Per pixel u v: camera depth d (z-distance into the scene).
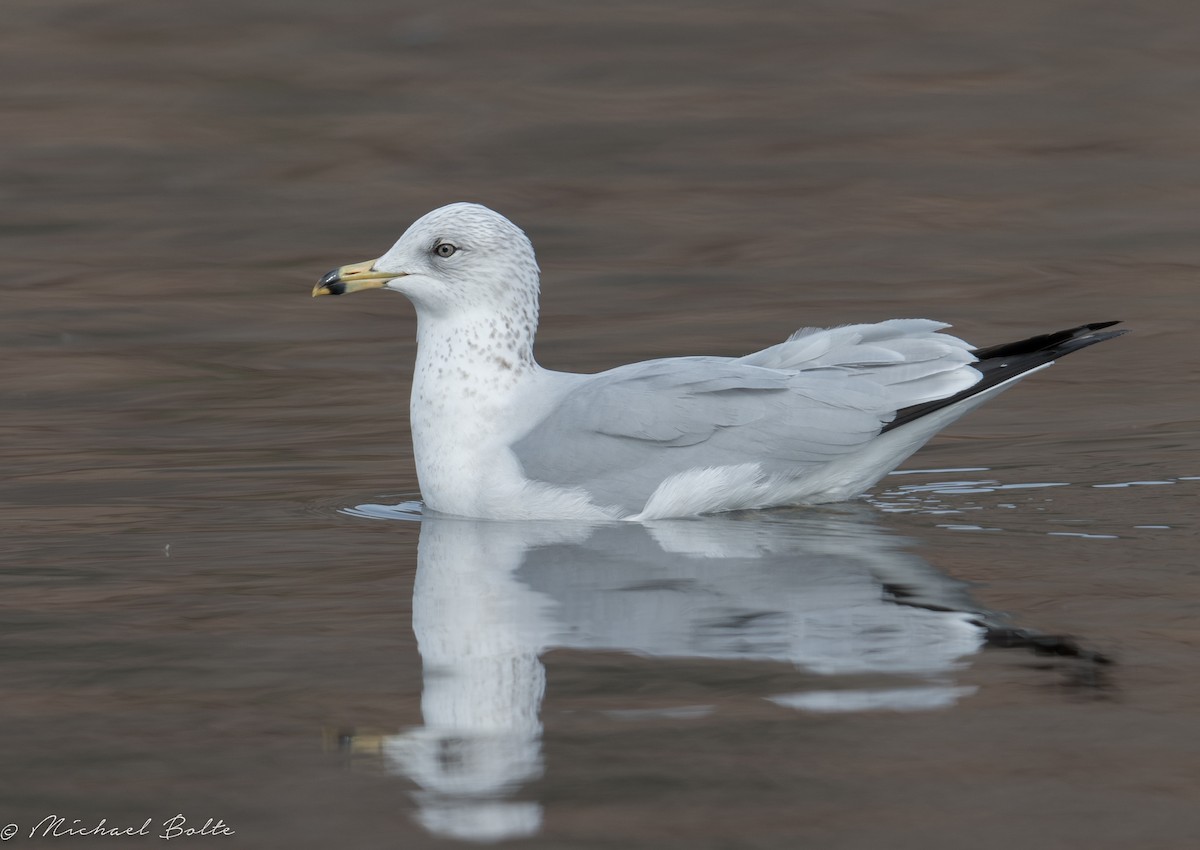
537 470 12.74
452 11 37.78
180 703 8.31
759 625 9.51
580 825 6.80
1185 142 28.73
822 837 6.66
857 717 7.95
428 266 13.25
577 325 19.55
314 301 21.36
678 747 7.61
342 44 35.25
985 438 14.99
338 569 11.06
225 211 25.58
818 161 27.98
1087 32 35.53
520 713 8.08
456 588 10.50
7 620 9.81
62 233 24.44
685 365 13.05
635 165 27.84
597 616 9.77
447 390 13.14
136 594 10.41
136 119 30.44
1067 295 20.77
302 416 16.22
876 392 12.68
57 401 16.77
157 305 20.95
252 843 6.70
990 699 8.17
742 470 12.50
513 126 30.08
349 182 27.06
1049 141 28.95
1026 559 10.98
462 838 6.69
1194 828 6.71
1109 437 14.84
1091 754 7.45
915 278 21.70
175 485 13.63
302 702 8.31
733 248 23.33
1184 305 20.27
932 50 34.56
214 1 38.25
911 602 9.95
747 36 35.72
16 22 36.25
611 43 35.31
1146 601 9.85
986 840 6.62
